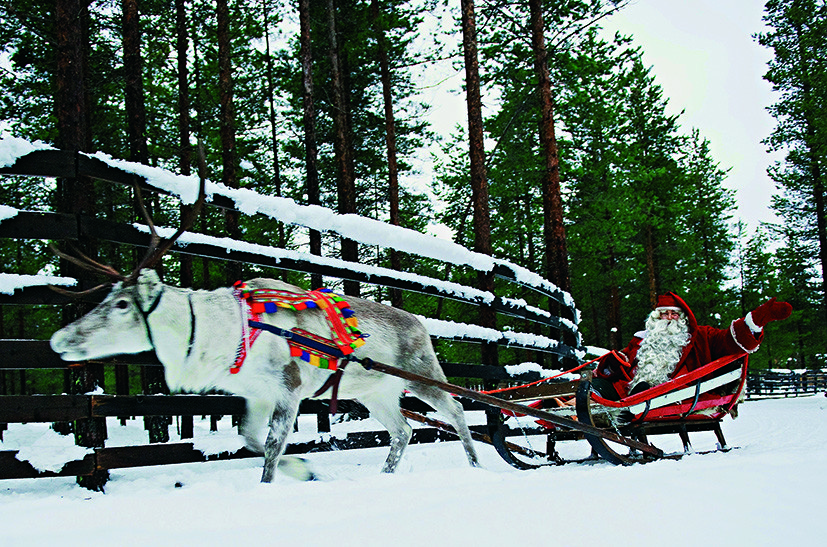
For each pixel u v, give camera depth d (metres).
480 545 2.50
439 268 26.73
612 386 6.40
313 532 2.72
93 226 5.11
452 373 7.29
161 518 3.10
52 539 2.75
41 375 30.09
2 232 4.73
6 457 4.53
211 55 21.00
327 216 6.77
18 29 13.91
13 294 4.80
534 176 20.12
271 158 25.78
